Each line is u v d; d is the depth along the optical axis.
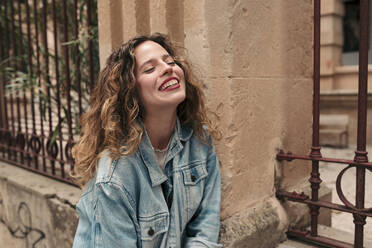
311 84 1.87
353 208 1.39
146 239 1.08
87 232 1.11
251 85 1.42
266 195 1.60
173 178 1.17
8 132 2.79
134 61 1.04
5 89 2.84
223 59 1.31
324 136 5.75
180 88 1.07
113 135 1.04
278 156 1.63
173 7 1.35
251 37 1.40
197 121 1.24
